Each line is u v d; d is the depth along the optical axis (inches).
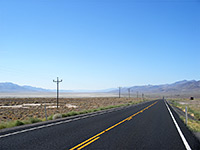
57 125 602.5
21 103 2637.8
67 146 342.0
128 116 891.4
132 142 374.9
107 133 467.2
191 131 511.5
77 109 1691.7
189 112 1352.1
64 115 945.5
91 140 389.7
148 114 1001.5
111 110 1310.3
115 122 674.8
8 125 627.2
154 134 459.2
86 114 995.9
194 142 380.2
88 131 493.7
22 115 1218.6
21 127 567.8
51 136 430.0
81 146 342.0
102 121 702.5
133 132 483.2
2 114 1213.7
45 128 543.2
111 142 373.1
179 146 347.6
